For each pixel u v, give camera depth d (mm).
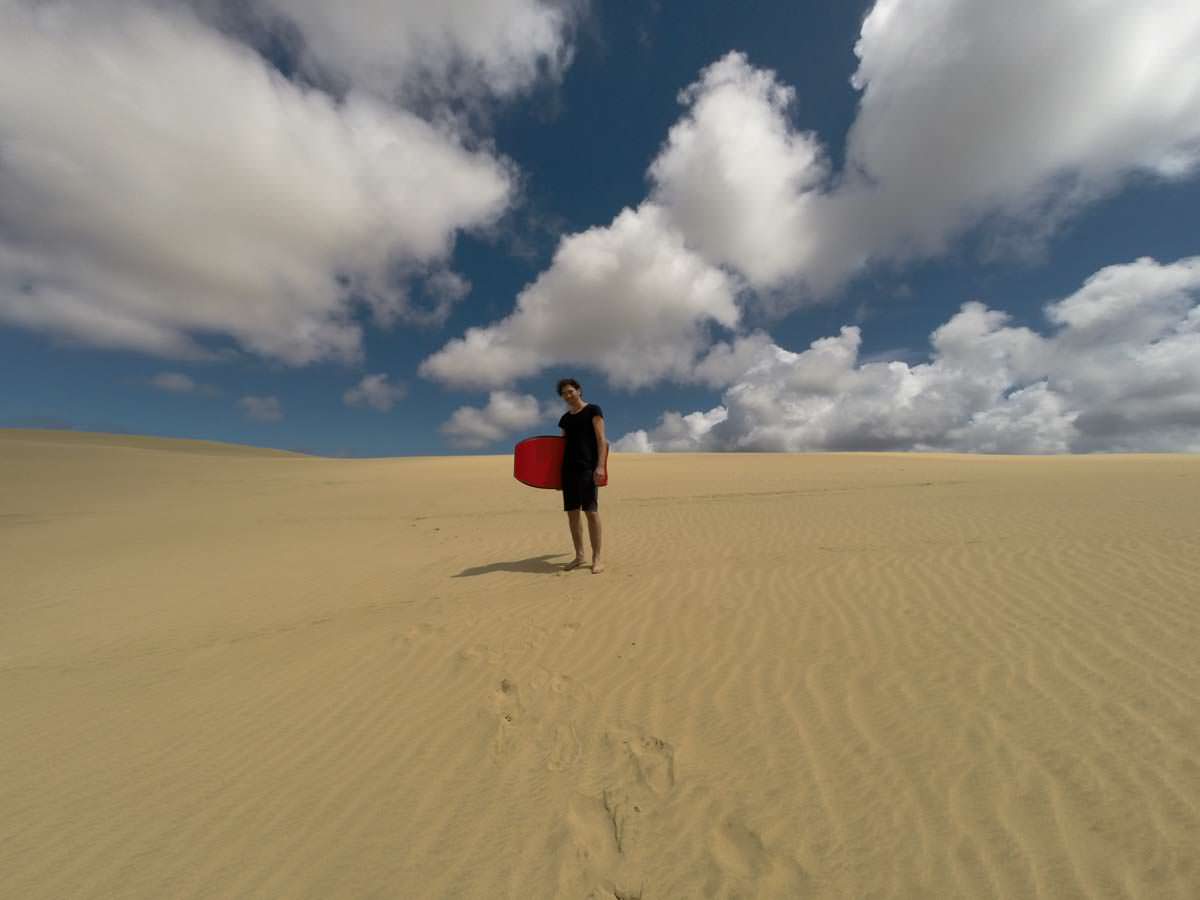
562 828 2615
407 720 3723
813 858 2289
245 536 11609
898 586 5227
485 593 6031
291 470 27438
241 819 2910
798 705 3365
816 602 4961
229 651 5199
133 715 4094
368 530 11688
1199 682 3162
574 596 5582
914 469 21688
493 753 3256
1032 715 3029
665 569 6383
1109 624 4004
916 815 2441
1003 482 14547
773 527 9008
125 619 6516
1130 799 2385
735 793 2693
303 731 3730
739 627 4535
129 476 23031
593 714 3496
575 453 6484
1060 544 6191
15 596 7762
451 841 2619
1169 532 6277
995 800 2473
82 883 2531
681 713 3406
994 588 4953
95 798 3148
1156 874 2033
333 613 6004
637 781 2861
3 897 2471
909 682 3488
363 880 2438
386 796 2994
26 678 4934
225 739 3701
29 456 24891
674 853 2396
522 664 4238
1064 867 2117
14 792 3236
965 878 2123
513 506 14180
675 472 22078
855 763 2811
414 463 31812
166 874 2559
